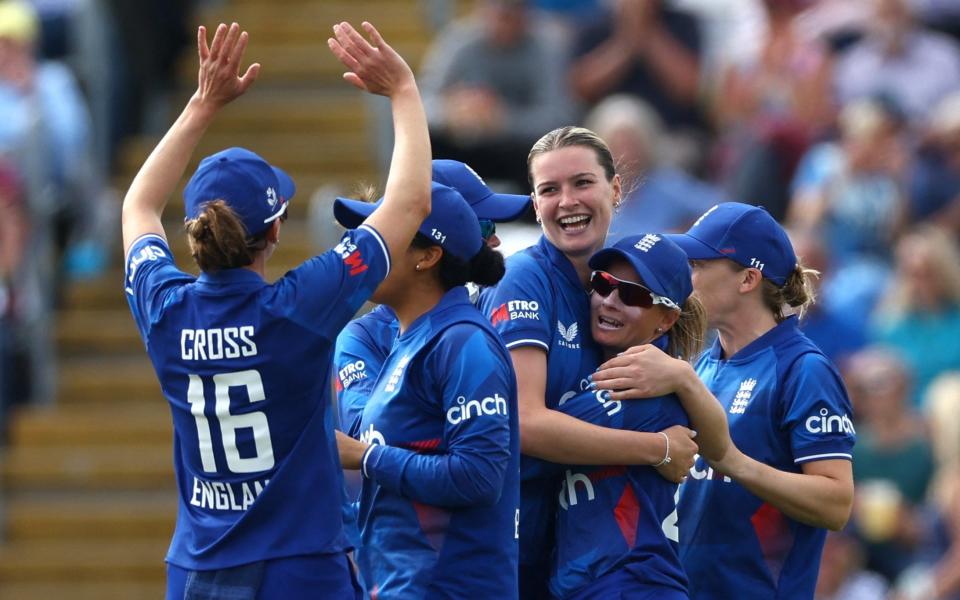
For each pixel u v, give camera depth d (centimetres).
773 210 3584
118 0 3766
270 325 1484
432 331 1577
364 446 1587
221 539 1499
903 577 2977
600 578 1627
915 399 3266
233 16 4122
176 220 3603
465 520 1571
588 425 1622
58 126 3516
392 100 1582
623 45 3931
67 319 3506
